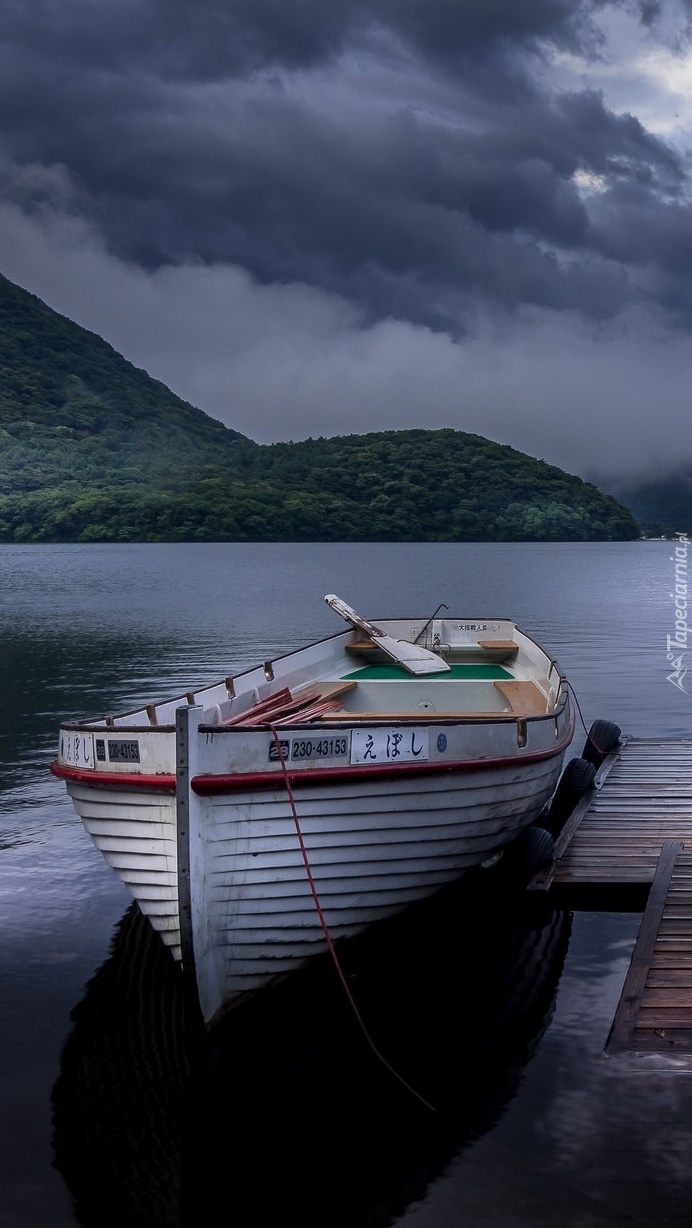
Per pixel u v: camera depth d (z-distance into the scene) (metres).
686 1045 5.91
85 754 6.70
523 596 50.50
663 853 9.05
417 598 49.22
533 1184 4.93
